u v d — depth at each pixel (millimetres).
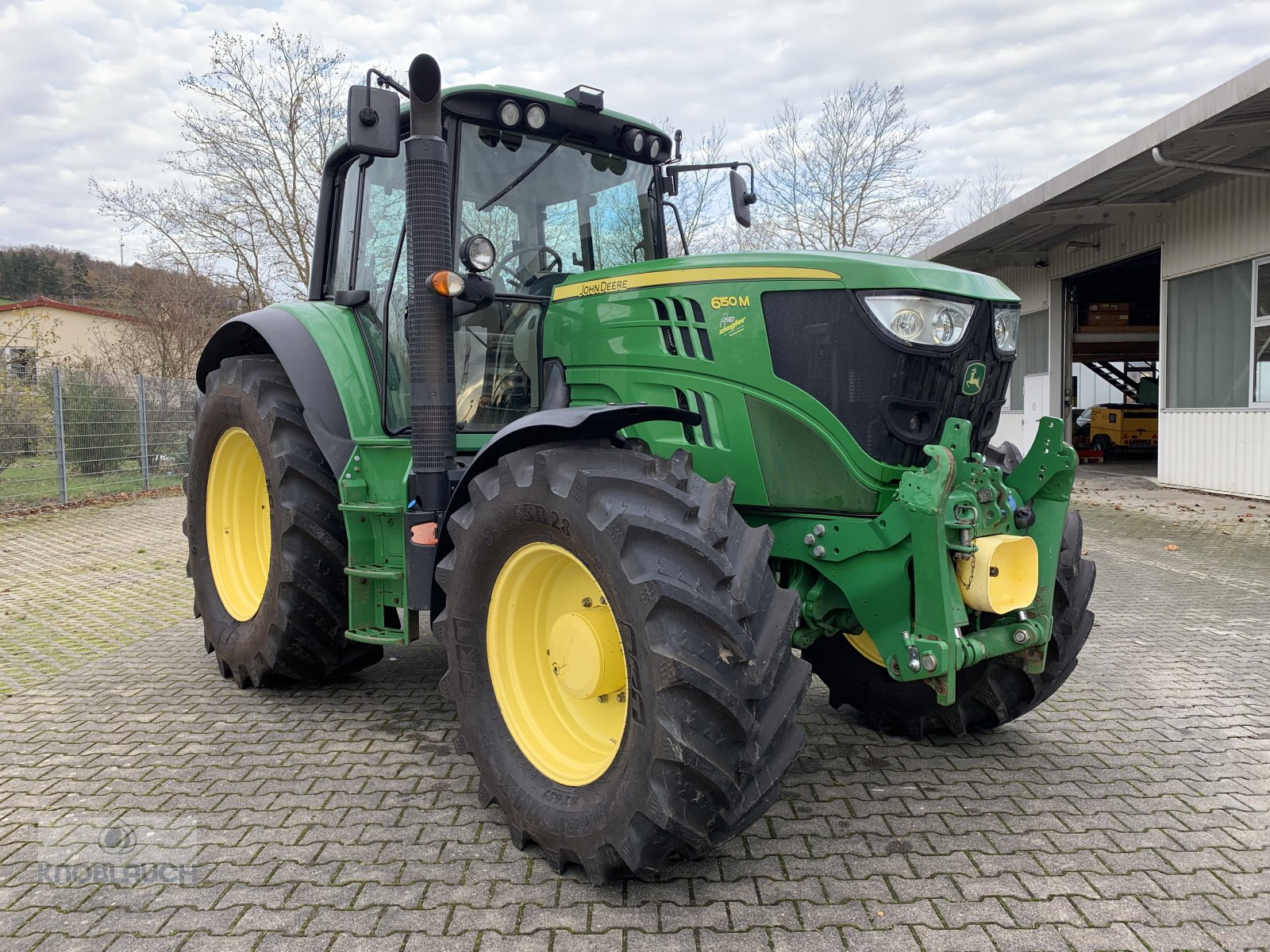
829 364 2746
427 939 2135
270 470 3727
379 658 4086
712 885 2383
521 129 3527
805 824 2740
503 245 3521
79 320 30609
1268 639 4875
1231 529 8703
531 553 2582
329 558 3697
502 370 3508
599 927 2188
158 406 14211
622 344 3154
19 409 11383
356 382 3666
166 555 8109
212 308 25203
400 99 3398
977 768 3182
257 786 3010
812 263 2775
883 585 2646
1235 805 2875
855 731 3572
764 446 2850
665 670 2137
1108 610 5586
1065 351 15766
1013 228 13234
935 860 2520
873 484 2709
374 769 3160
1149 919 2225
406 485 3262
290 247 20344
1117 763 3219
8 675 4297
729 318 2898
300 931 2174
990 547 2557
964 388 2775
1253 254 10547
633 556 2246
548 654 2711
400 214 3664
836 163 24688
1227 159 9852
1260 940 2141
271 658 3744
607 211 3871
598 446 2607
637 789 2209
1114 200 12102
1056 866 2484
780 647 2291
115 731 3539
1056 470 2838
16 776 3100
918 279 2664
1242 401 10914
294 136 19844
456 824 2740
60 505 11727
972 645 2609
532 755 2623
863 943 2119
